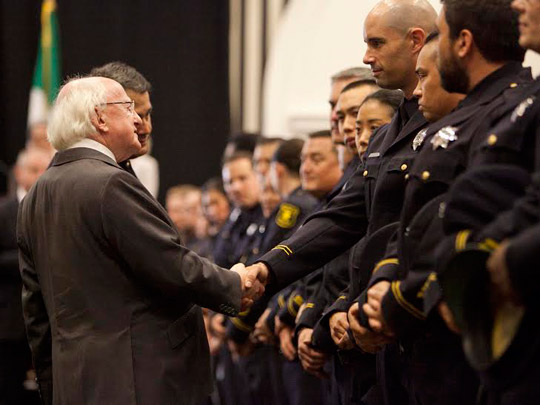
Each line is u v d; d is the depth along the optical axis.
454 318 2.83
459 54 3.28
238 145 7.74
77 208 3.96
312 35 10.84
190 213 9.09
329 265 4.58
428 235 3.14
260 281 4.21
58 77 11.13
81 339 3.94
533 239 2.51
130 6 11.43
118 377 3.89
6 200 7.23
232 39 11.27
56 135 4.13
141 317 3.97
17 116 11.35
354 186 4.20
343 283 4.50
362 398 4.06
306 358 4.56
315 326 4.36
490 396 3.02
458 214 2.93
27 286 4.23
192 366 4.07
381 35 3.92
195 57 11.44
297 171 6.09
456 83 3.34
